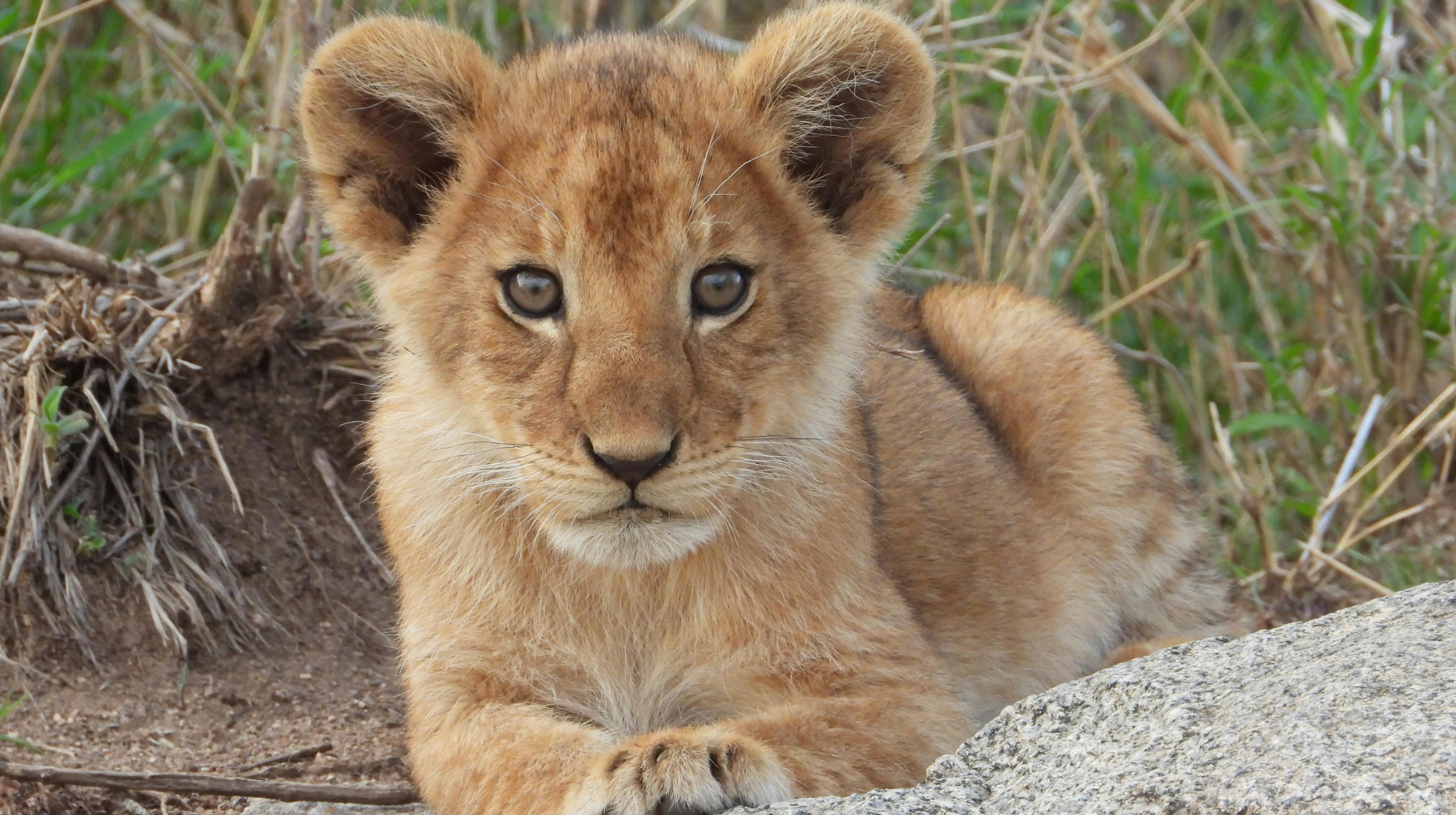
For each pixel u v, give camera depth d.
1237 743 4.85
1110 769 5.01
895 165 7.13
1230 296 12.89
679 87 6.76
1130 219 12.71
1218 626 9.79
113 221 12.37
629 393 6.02
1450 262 11.45
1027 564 8.70
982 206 12.62
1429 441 10.36
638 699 7.17
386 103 6.91
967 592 8.28
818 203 7.17
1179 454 10.92
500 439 6.44
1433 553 10.16
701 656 7.02
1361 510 10.23
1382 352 11.30
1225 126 12.27
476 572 6.95
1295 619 9.86
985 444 8.89
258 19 11.55
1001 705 8.49
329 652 8.88
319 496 9.51
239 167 11.98
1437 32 12.47
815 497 6.94
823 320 6.81
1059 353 9.56
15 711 7.90
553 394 6.21
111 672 8.36
